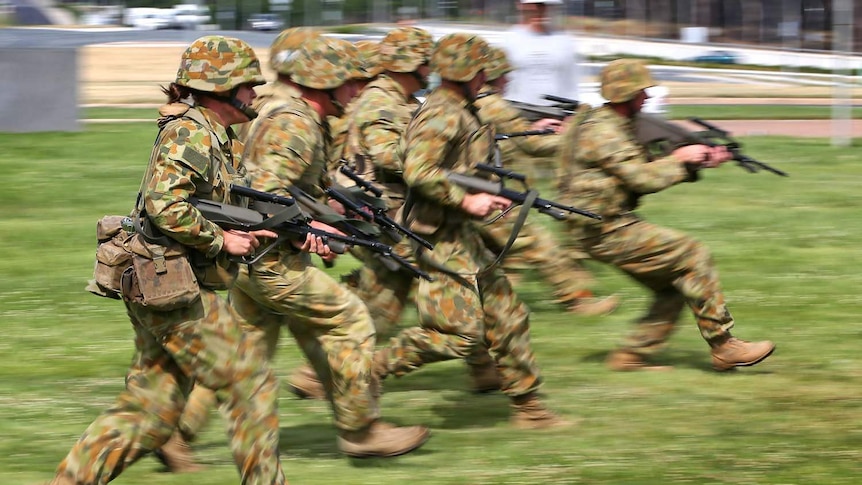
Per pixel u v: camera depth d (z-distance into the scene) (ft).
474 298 57.36
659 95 171.63
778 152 171.83
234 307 55.72
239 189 45.98
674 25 331.16
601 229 67.15
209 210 44.11
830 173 152.76
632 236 66.90
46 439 58.03
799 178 148.46
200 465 53.93
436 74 56.54
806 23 334.85
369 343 53.62
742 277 95.25
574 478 52.49
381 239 62.59
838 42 196.34
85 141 174.91
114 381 68.90
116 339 78.18
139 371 45.19
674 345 77.36
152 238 43.11
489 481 52.03
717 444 57.16
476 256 57.88
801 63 331.57
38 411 62.69
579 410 63.16
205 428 56.39
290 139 50.49
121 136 181.57
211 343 44.01
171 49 328.49
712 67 329.52
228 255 44.83
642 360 71.00
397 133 64.64
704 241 110.32
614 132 66.18
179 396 45.52
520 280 92.68
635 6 327.88
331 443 58.08
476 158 57.06
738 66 333.01
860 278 94.89
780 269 98.22
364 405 53.72
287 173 50.31
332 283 53.11
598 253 67.82
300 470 53.62
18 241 108.99
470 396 66.85
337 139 67.77
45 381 68.64
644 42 328.90
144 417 44.83
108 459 43.88
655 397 65.41
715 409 63.05
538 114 87.40
